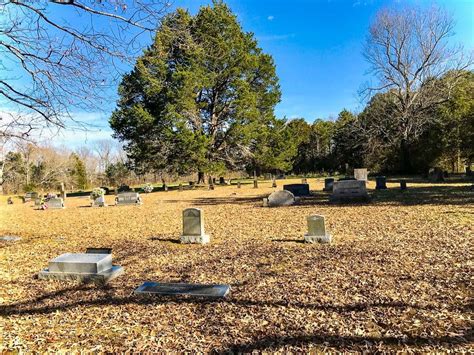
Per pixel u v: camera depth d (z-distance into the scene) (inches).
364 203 650.8
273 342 157.9
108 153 3371.1
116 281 266.7
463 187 826.2
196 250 355.6
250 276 259.4
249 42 1581.0
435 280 223.8
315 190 1023.0
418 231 375.9
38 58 252.1
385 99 1686.8
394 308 185.5
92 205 975.6
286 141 1616.6
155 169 1525.6
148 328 181.0
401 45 1555.1
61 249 394.9
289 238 387.5
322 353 146.8
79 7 229.6
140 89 1318.9
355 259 283.9
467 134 1285.7
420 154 1558.8
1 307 218.8
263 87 1610.5
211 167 1366.9
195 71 1283.2
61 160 2497.5
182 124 1282.0
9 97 260.5
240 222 522.0
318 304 197.0
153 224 559.8
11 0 235.3
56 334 178.4
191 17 1243.8
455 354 140.9
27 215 816.9
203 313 196.2
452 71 1525.6
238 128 1389.0
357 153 1967.3
